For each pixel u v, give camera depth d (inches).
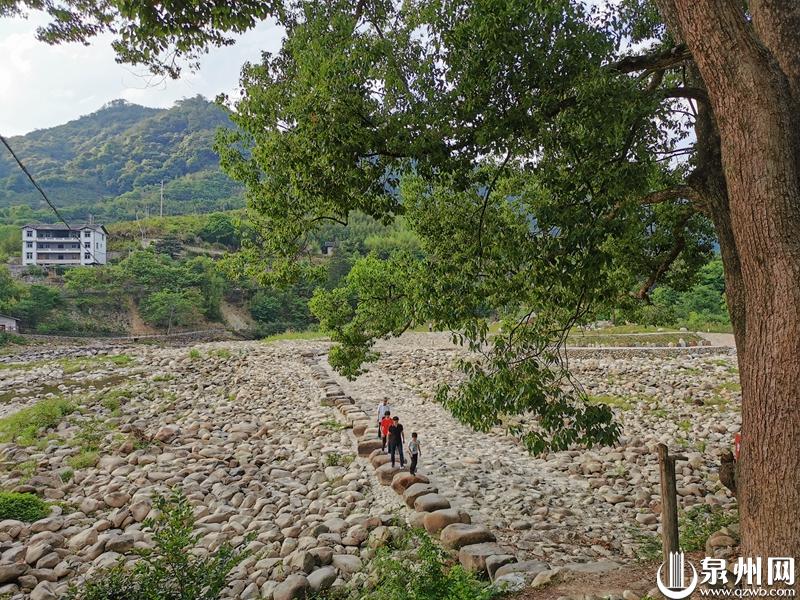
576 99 253.6
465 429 757.3
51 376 1245.1
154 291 2748.5
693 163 390.0
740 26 197.9
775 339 190.2
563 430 281.1
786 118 197.5
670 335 1498.5
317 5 322.7
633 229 289.9
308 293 3171.8
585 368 1106.7
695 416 761.6
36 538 402.6
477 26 251.3
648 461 573.9
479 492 495.2
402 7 317.1
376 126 279.4
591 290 288.5
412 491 438.6
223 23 305.6
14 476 572.7
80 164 6845.5
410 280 373.1
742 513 201.3
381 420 608.7
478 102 260.1
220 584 271.4
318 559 339.6
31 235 3112.7
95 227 3186.5
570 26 254.8
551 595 269.4
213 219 3885.3
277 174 313.6
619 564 321.1
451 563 323.3
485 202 311.6
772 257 192.2
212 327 2842.0
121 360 1409.9
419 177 372.5
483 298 294.0
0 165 6988.2
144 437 695.7
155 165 6776.6
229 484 525.0
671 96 253.4
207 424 755.4
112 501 482.6
